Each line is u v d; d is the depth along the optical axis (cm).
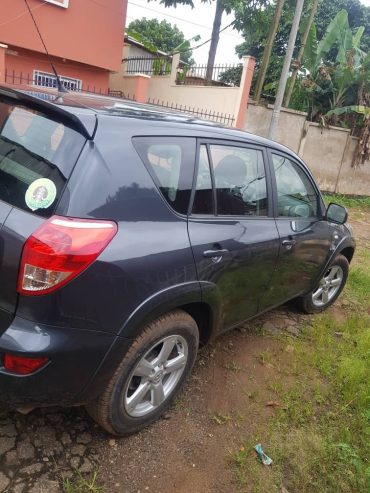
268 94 1739
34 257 186
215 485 238
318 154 1332
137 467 238
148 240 219
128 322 213
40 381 196
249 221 303
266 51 1374
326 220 405
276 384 327
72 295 193
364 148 1345
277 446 271
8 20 1065
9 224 194
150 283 219
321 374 356
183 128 255
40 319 192
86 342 202
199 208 262
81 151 200
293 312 459
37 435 243
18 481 216
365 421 302
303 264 377
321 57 1409
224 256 268
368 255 764
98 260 197
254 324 415
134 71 1666
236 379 329
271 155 335
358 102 1399
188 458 251
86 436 250
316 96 1480
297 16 1009
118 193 209
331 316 470
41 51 1141
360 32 1438
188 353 269
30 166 206
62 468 228
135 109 253
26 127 220
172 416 279
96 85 1325
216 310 279
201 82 1559
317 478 256
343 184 1404
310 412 305
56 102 218
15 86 245
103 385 220
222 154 282
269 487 242
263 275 320
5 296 195
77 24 1177
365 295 553
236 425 283
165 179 237
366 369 364
